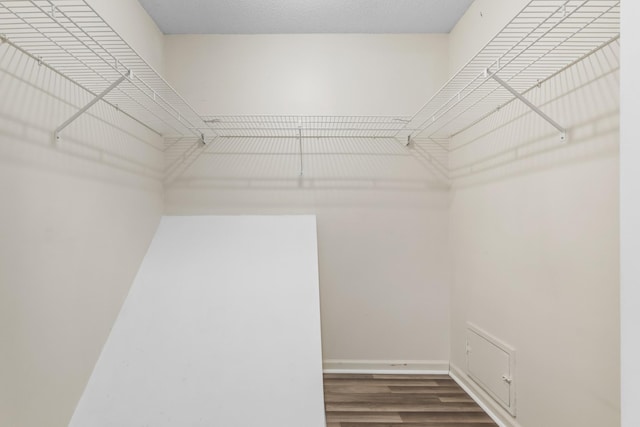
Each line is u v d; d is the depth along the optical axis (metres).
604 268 1.40
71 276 1.64
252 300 2.22
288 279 2.35
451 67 2.80
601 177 1.41
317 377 1.86
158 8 2.46
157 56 2.68
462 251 2.64
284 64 2.84
